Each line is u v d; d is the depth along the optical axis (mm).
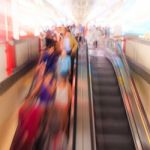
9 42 4926
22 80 5891
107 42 13562
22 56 6164
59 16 17484
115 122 4977
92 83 6348
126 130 4750
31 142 4375
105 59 8617
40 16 9930
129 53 7918
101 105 5559
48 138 4395
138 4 7461
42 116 4641
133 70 6934
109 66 7570
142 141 4043
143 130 4273
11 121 4770
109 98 5805
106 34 14914
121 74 6441
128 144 4438
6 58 4691
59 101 4941
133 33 7859
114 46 10570
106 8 16406
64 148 4234
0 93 3951
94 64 7766
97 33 14906
